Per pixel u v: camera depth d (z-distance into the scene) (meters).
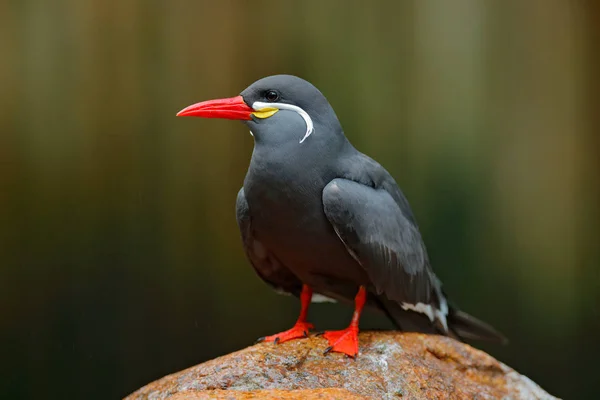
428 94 12.59
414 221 7.48
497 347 12.36
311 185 6.49
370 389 6.21
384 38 12.59
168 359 12.03
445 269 12.37
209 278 12.24
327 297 7.68
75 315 11.91
